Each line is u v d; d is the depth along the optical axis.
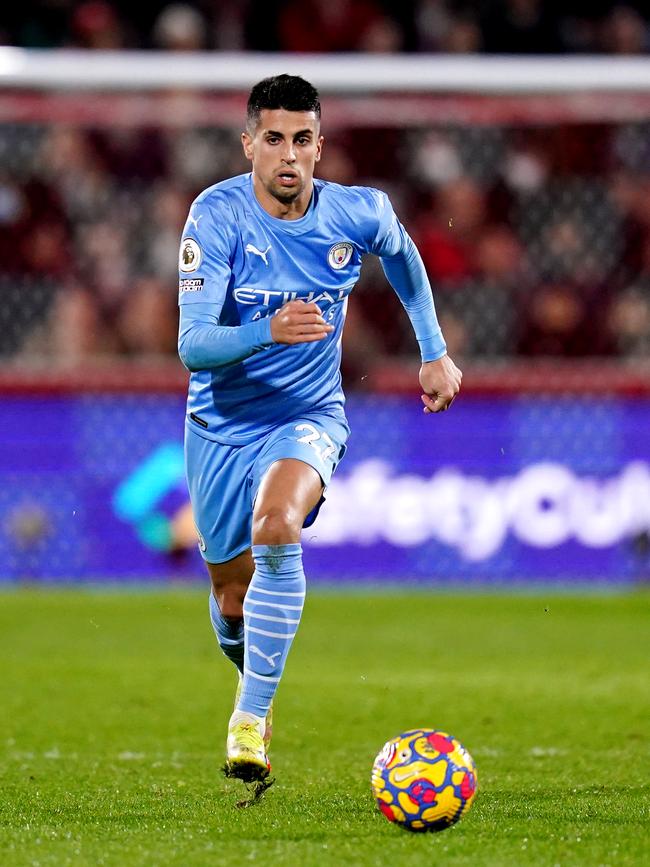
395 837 13.97
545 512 41.00
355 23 51.28
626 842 13.81
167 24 50.09
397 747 14.27
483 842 13.73
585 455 41.06
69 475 40.84
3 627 34.31
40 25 51.41
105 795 16.72
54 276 45.66
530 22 51.75
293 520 15.95
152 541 41.03
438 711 23.91
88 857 13.17
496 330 45.75
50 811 15.61
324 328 15.38
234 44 50.94
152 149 46.09
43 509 40.88
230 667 29.16
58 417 40.78
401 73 42.69
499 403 41.00
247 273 16.94
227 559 17.86
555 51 51.59
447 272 45.69
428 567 40.91
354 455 40.84
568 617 35.75
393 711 23.94
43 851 13.45
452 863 12.84
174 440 40.97
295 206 16.86
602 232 46.09
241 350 15.59
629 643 32.09
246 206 16.83
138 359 45.56
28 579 40.97
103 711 24.05
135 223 46.03
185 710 24.20
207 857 13.09
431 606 37.38
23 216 45.66
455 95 43.53
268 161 16.27
